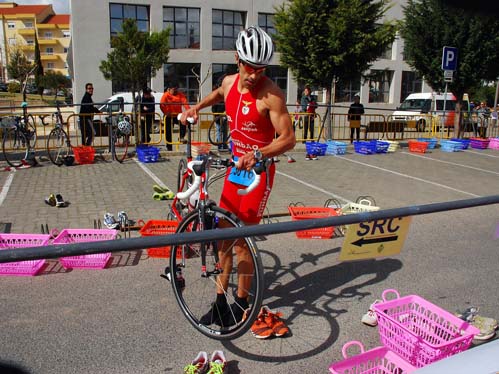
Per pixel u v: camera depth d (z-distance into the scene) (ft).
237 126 10.34
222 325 10.33
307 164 34.63
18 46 239.09
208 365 9.15
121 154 35.12
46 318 11.36
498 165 36.73
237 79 10.36
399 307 10.57
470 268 15.20
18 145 31.17
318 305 12.43
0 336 10.50
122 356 9.85
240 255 10.13
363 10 44.83
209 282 12.34
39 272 14.16
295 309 12.19
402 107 73.72
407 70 94.48
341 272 14.62
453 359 5.81
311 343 10.60
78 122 41.22
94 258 14.43
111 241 5.44
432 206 7.33
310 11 45.14
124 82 53.78
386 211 6.99
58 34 269.44
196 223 10.14
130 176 28.37
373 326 11.39
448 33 48.26
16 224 18.60
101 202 22.13
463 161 38.24
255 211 10.54
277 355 10.09
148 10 73.82
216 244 10.34
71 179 27.30
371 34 45.32
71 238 15.67
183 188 15.26
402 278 14.29
